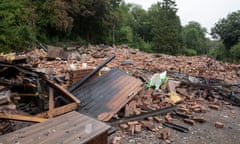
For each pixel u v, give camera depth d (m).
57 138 2.01
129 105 5.59
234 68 15.36
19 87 5.07
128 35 38.25
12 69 4.96
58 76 7.23
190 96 7.61
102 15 28.98
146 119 5.46
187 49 50.66
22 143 1.91
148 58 16.48
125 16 48.47
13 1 19.47
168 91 7.79
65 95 4.99
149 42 46.56
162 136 4.58
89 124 2.34
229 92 8.45
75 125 2.31
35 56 12.94
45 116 4.35
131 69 11.11
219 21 35.69
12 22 18.05
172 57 18.89
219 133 5.07
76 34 28.22
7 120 3.95
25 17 20.36
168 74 11.09
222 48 34.75
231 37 32.97
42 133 2.11
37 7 23.19
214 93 8.29
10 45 15.37
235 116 6.36
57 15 23.08
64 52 14.20
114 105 5.39
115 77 6.66
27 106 5.02
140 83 6.41
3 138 2.01
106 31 31.69
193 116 6.03
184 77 10.52
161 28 37.56
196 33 60.78
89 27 29.33
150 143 4.34
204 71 13.09
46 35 23.81
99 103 5.48
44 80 4.92
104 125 2.34
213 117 6.14
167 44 36.94
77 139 2.00
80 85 6.26
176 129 5.10
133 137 4.54
